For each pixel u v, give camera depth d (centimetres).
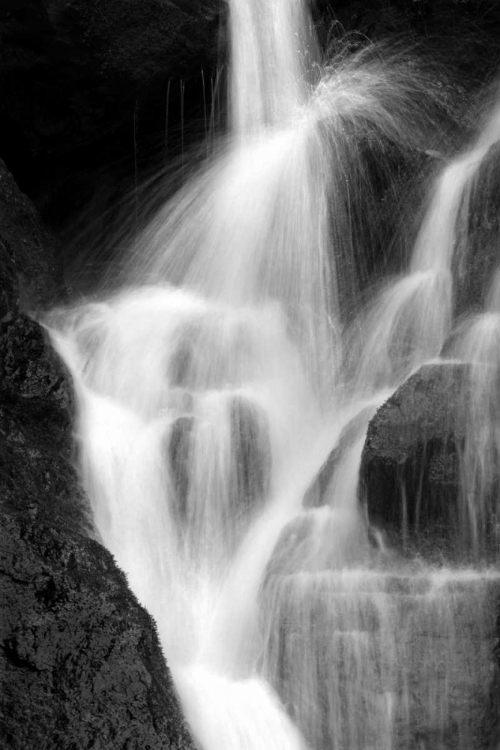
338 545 1104
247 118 1639
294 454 1282
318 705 1011
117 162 1608
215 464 1182
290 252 1466
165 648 1077
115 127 1573
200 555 1155
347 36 1745
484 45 1766
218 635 1084
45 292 1345
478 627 1013
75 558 959
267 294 1466
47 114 1548
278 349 1381
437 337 1332
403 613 1014
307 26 1719
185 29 1562
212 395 1243
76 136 1564
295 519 1145
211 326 1341
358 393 1350
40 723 870
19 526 951
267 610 1047
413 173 1452
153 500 1154
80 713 884
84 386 1248
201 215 1549
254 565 1141
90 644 913
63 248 1589
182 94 1588
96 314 1359
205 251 1521
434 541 1080
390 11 1764
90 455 1158
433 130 1658
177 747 898
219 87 1611
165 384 1273
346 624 1018
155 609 1101
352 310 1417
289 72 1688
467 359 1207
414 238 1424
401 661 1005
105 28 1520
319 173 1483
